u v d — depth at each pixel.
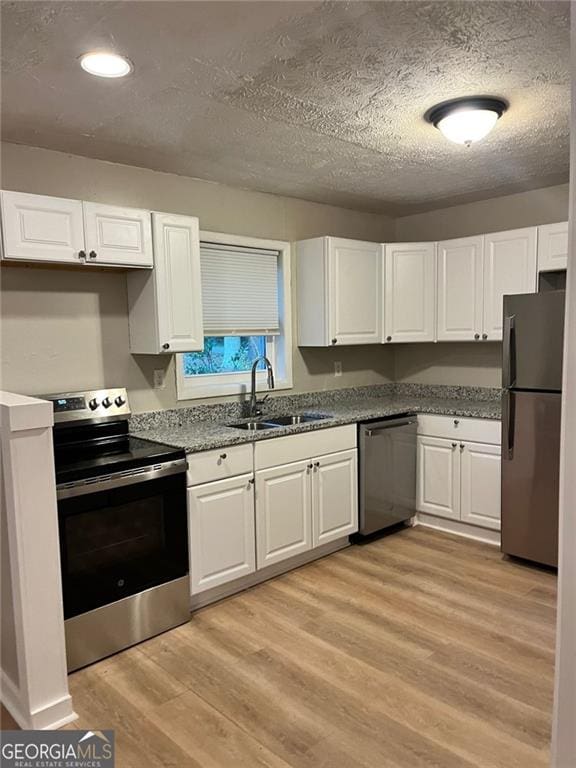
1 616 2.21
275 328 4.07
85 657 2.43
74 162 2.96
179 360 3.45
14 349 2.80
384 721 2.04
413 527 4.11
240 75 2.08
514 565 3.40
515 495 3.40
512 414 3.36
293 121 2.56
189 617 2.81
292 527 3.32
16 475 1.96
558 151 3.09
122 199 3.16
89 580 2.42
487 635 2.60
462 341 4.24
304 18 1.71
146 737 1.98
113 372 3.16
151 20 1.69
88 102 2.29
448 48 1.93
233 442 2.97
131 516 2.55
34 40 1.79
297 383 4.21
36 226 2.54
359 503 3.73
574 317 0.92
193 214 3.49
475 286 4.03
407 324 4.31
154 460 2.61
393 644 2.54
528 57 2.00
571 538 0.96
